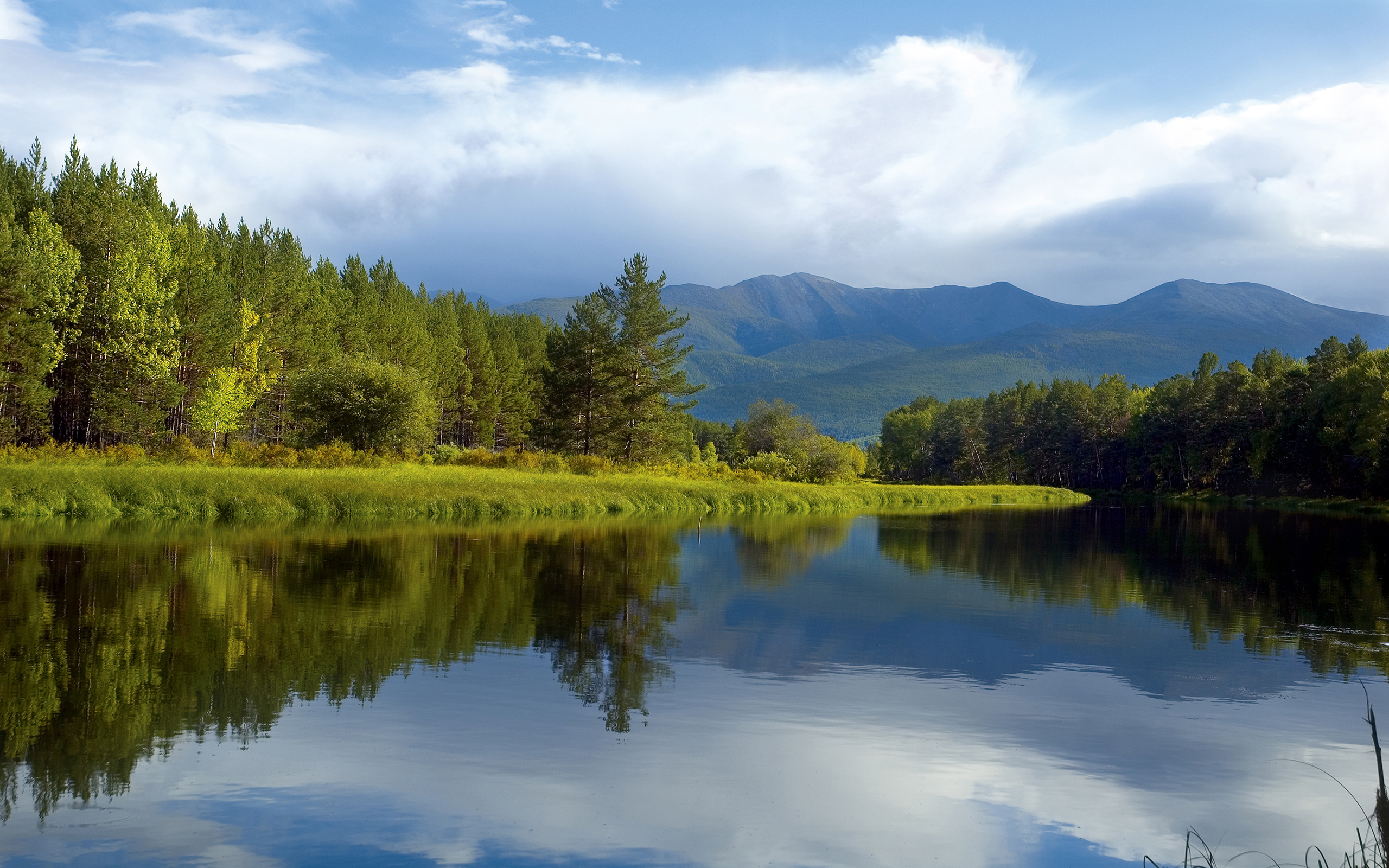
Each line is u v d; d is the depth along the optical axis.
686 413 71.19
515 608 17.36
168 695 10.88
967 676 13.27
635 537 32.47
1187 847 7.02
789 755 9.55
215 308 55.88
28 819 7.40
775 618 17.59
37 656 12.48
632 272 65.38
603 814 7.87
